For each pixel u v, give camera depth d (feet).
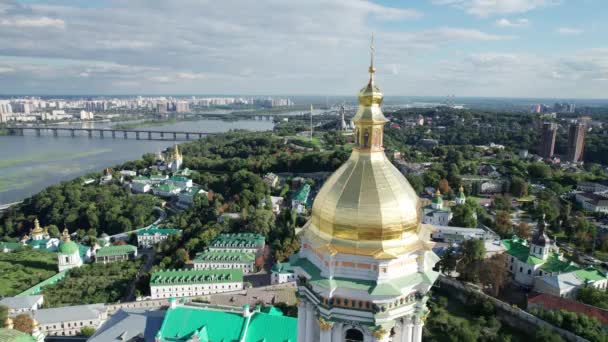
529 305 550.77
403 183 165.07
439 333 529.86
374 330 154.92
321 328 163.84
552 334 476.54
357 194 156.66
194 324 412.98
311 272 165.07
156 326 435.94
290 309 588.09
